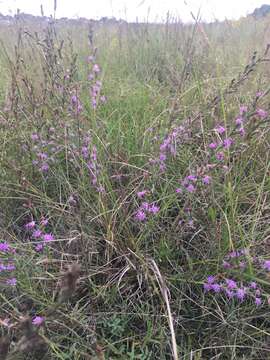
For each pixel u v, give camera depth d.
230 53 3.89
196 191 1.83
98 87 2.35
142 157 2.22
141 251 1.75
